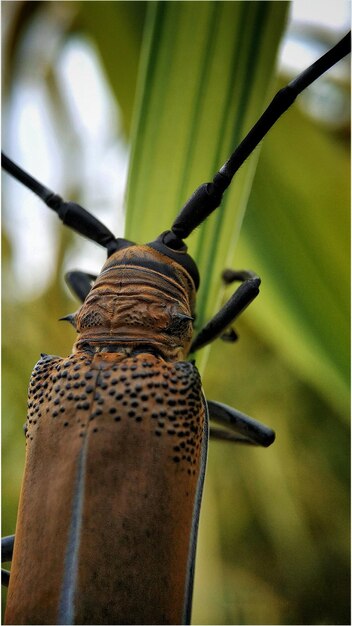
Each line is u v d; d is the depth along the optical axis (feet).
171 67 0.64
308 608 0.87
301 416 0.88
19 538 0.58
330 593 0.87
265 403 0.88
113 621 0.57
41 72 0.84
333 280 0.69
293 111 0.73
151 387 0.59
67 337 0.85
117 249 0.64
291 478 0.87
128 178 0.64
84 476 0.58
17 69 0.84
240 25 0.64
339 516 0.87
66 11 0.84
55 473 0.58
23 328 0.84
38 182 0.65
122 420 0.58
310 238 0.70
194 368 0.60
